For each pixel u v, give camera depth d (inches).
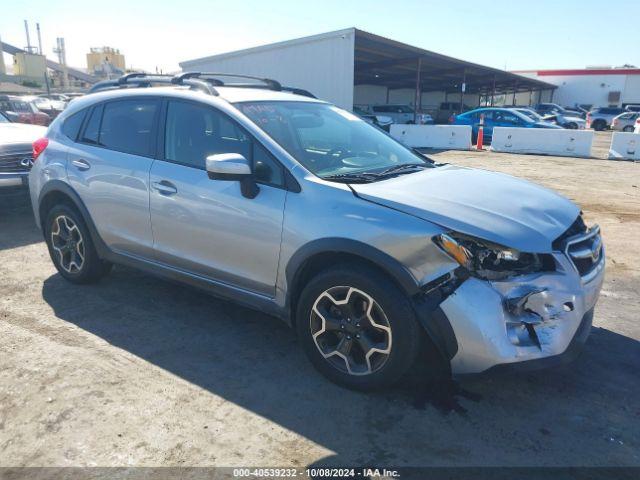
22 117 621.9
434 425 108.4
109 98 167.3
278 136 133.0
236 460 97.5
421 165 150.8
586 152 653.9
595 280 118.0
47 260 212.4
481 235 103.7
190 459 97.5
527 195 127.3
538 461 98.4
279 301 128.3
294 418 110.2
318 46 775.1
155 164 148.6
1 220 279.4
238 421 108.9
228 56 896.9
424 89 1830.7
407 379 124.4
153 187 147.2
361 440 103.6
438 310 104.3
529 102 2117.4
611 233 263.6
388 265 107.0
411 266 106.0
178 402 115.0
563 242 111.1
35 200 185.2
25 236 248.8
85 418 108.7
